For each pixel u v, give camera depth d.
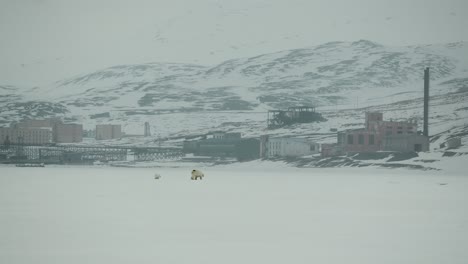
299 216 75.31
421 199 112.44
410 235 56.16
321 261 42.31
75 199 103.56
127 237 53.62
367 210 85.06
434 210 85.12
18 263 40.75
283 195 126.31
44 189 141.25
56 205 88.88
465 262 41.72
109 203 94.44
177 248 47.84
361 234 56.97
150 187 160.12
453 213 80.38
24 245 48.44
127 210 81.38
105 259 42.56
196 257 43.81
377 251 46.56
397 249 47.53
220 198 112.19
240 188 162.75
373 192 142.75
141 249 47.16
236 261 42.28
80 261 41.69
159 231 58.25
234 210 83.62
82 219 68.50
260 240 52.72
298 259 43.16
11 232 56.19
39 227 60.31
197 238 53.59
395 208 89.00
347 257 43.91
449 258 43.28
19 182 187.00
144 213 77.12
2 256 43.34
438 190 154.50
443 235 56.16
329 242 51.47
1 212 76.50
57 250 46.12
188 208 86.12
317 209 86.62
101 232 56.84
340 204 97.44
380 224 66.12
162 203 96.06
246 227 62.50
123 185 172.25
